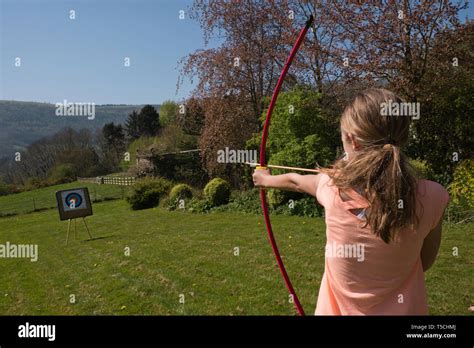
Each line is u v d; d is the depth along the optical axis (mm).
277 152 11320
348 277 1327
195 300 4969
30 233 14055
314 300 4602
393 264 1287
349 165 1301
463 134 8914
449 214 7883
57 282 6699
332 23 11547
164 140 25203
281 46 14281
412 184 1250
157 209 15578
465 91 9008
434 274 5145
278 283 5281
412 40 10250
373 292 1310
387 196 1228
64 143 48281
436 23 9938
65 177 39469
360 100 1345
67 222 15734
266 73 15039
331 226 1338
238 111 15055
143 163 24016
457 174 7949
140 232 10773
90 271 7125
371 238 1269
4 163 47812
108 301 5316
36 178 41469
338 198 1323
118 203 21266
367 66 10297
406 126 1333
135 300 5230
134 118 53188
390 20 10289
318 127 11031
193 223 11117
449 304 4211
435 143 9422
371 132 1303
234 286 5348
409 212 1231
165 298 5176
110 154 47062
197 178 22156
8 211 24984
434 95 9453
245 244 7730
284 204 10969
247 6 14289
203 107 15523
